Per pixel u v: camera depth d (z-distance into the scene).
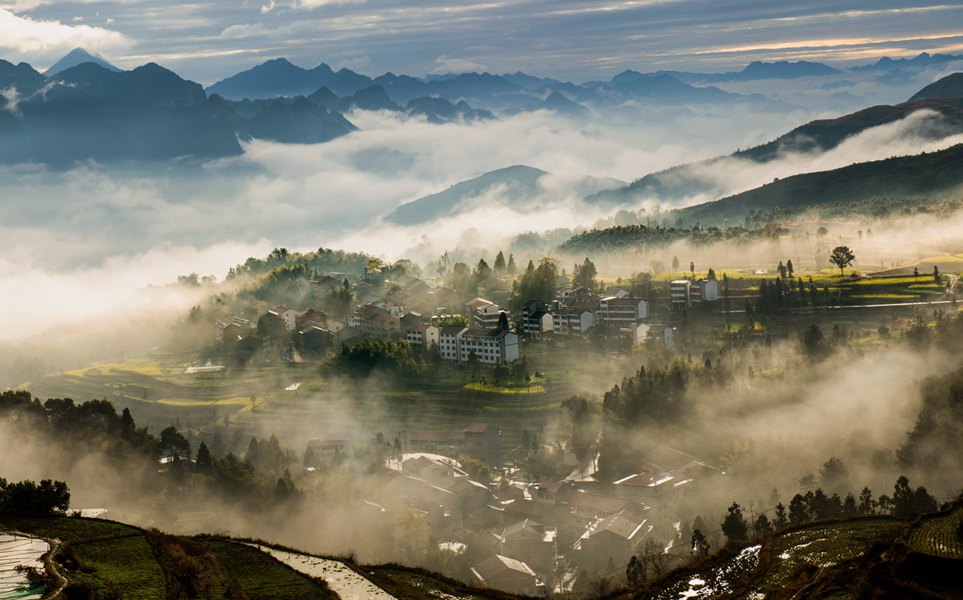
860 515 142.25
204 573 106.56
